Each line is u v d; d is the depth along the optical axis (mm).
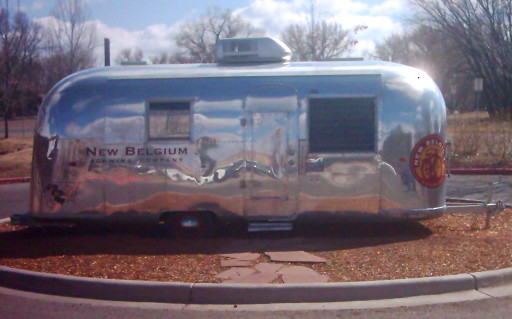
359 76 8406
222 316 5820
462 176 16422
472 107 45969
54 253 7852
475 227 9016
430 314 5770
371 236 8609
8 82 29219
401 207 8375
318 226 9320
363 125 8344
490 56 39781
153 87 8461
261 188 8398
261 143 8391
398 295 6285
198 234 8617
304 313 5871
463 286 6445
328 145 8352
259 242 8359
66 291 6551
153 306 6168
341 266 7066
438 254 7441
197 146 8391
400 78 8445
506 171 16656
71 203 8477
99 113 8445
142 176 8438
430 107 8430
